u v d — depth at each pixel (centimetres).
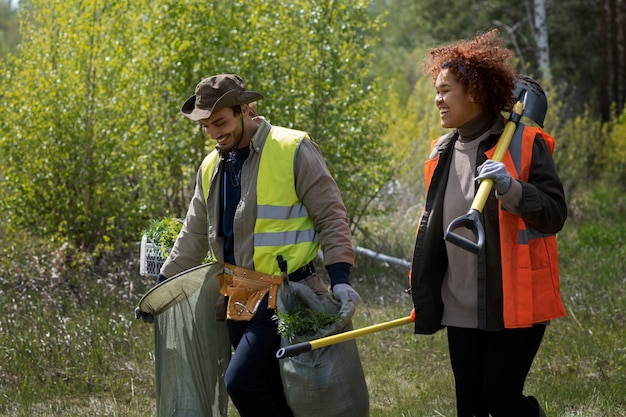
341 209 413
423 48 2708
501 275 396
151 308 439
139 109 921
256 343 405
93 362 623
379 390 595
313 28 930
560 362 652
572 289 864
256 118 425
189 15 917
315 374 390
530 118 410
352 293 400
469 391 412
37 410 551
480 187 383
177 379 442
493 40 416
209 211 427
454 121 407
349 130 938
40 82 915
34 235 966
